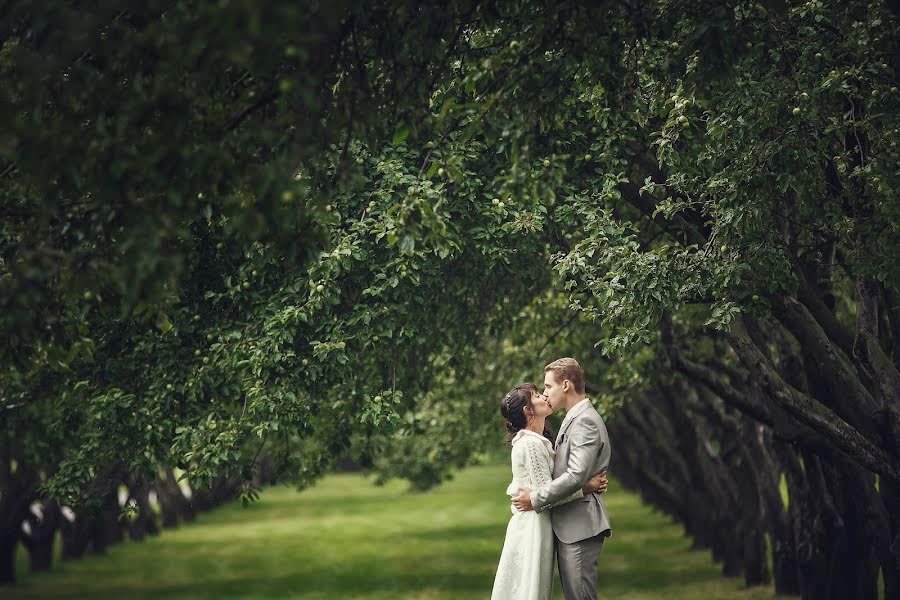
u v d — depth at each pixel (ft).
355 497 188.34
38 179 19.60
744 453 59.31
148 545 115.34
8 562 80.12
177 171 18.65
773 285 31.71
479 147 39.37
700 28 22.33
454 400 76.95
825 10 31.99
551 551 27.27
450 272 47.75
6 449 71.46
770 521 57.31
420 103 24.18
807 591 48.98
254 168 19.25
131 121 18.98
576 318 60.75
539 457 27.20
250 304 40.86
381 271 40.01
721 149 31.68
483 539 105.29
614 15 24.54
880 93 30.71
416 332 42.70
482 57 27.53
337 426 54.34
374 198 39.99
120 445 45.27
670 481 108.47
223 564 92.53
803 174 31.04
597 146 36.78
